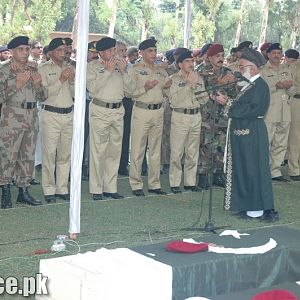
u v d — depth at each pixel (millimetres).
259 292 3879
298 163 9578
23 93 6898
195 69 8406
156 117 7914
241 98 6859
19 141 6977
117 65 7535
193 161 8359
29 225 6383
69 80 7250
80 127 5539
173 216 6965
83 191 8180
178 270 4031
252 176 6879
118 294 3881
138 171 8008
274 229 5188
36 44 9000
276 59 8992
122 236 6020
